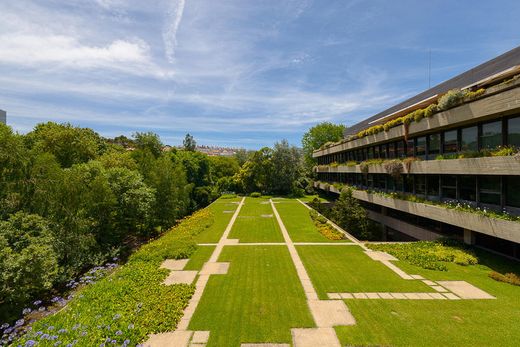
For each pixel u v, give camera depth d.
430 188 17.36
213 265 13.34
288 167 49.62
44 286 10.19
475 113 12.05
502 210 12.00
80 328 7.39
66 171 15.46
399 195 18.52
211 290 10.47
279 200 41.62
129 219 18.91
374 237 21.70
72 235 13.94
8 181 13.45
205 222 23.94
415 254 13.63
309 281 11.16
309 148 56.00
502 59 13.09
